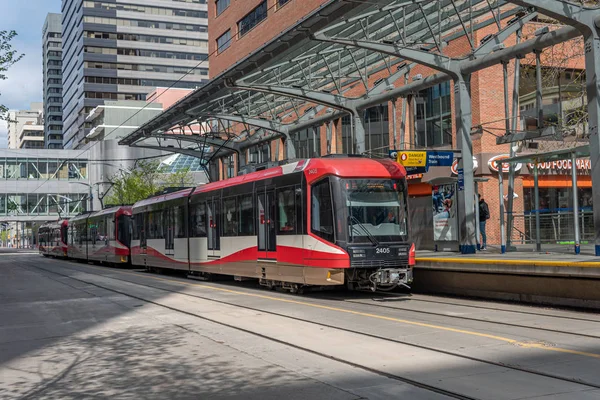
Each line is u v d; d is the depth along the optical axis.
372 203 15.60
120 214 35.56
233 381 7.23
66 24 150.25
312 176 15.87
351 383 6.94
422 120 29.78
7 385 7.41
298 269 16.23
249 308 13.98
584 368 7.40
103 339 10.48
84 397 6.75
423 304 14.37
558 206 23.94
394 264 15.55
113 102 106.44
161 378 7.52
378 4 20.08
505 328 10.46
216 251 21.28
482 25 24.66
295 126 30.83
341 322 11.49
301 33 20.86
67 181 83.62
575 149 15.95
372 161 16.09
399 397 6.31
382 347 8.95
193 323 11.91
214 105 34.47
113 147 85.75
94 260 42.34
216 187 21.53
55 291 20.14
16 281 25.70
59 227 54.38
